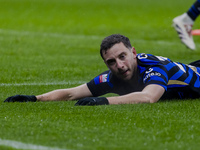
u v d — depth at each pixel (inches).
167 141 322.3
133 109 430.6
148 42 1423.5
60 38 1566.2
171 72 498.9
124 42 467.8
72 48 1299.2
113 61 465.7
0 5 3038.9
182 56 1056.8
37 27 1957.4
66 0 3545.8
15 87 653.9
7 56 1103.6
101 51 472.1
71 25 2050.9
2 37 1537.9
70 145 309.9
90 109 432.1
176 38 1550.2
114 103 454.9
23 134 342.3
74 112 422.3
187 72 519.2
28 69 877.8
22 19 2276.1
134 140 323.9
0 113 427.8
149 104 451.5
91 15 2518.5
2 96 564.1
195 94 519.5
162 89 464.1
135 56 480.1
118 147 305.3
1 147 304.2
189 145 312.7
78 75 816.3
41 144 313.0
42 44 1384.1
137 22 2143.2
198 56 1059.3
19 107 457.1
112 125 370.9
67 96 514.9
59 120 391.5
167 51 1159.6
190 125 371.9
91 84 515.5
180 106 455.5
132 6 3161.9
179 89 509.7
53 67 914.7
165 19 2262.6
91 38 1590.8
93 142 318.3
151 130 353.7
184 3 3346.5
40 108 450.3
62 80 754.2
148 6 3169.3
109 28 1925.4
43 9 2842.0
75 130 354.3
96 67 921.5
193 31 1561.3
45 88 645.9
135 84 484.1
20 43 1393.9
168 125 371.2
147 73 472.7
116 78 495.8
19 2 3275.1
